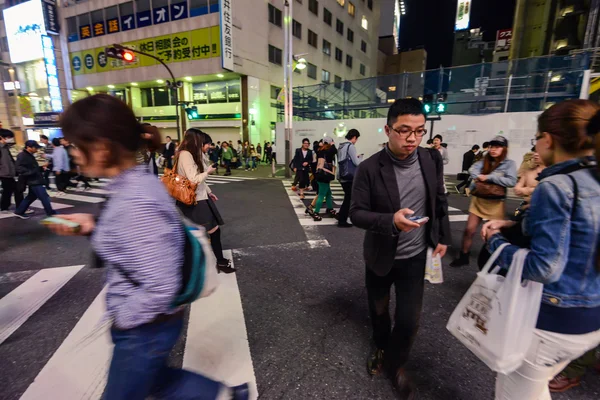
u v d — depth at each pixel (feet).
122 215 3.17
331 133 57.72
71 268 12.71
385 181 5.71
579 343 3.92
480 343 4.25
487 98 46.37
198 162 10.87
